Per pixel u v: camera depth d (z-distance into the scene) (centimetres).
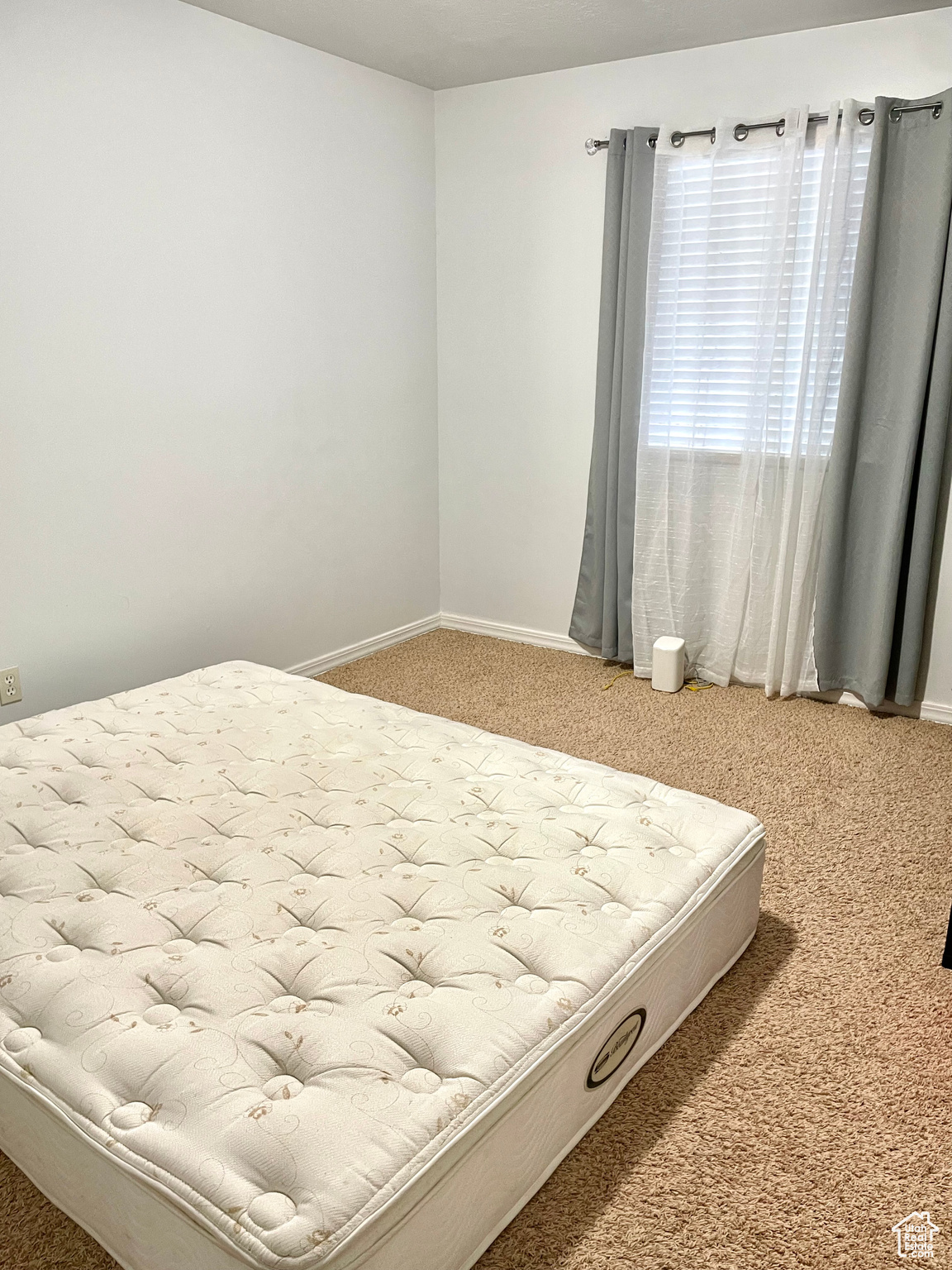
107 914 170
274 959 158
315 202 361
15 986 155
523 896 178
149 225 303
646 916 176
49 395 284
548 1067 146
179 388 323
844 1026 196
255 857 188
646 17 311
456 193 413
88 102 279
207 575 347
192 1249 121
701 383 364
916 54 306
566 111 376
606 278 371
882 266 322
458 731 256
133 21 287
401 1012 147
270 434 361
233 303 336
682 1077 182
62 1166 141
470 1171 133
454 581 466
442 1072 139
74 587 303
